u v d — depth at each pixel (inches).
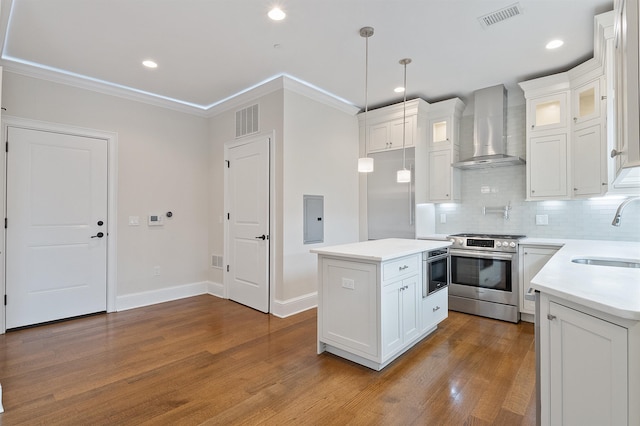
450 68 136.5
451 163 168.2
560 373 50.1
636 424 39.2
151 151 166.2
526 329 130.8
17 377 93.4
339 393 85.7
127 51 120.3
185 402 81.9
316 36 111.3
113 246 153.1
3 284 125.9
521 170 160.7
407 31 108.5
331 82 150.9
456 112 172.2
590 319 44.8
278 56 125.3
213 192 186.5
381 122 181.2
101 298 150.5
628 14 49.9
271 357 106.6
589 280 55.4
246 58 126.7
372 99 173.9
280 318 145.3
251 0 92.0
